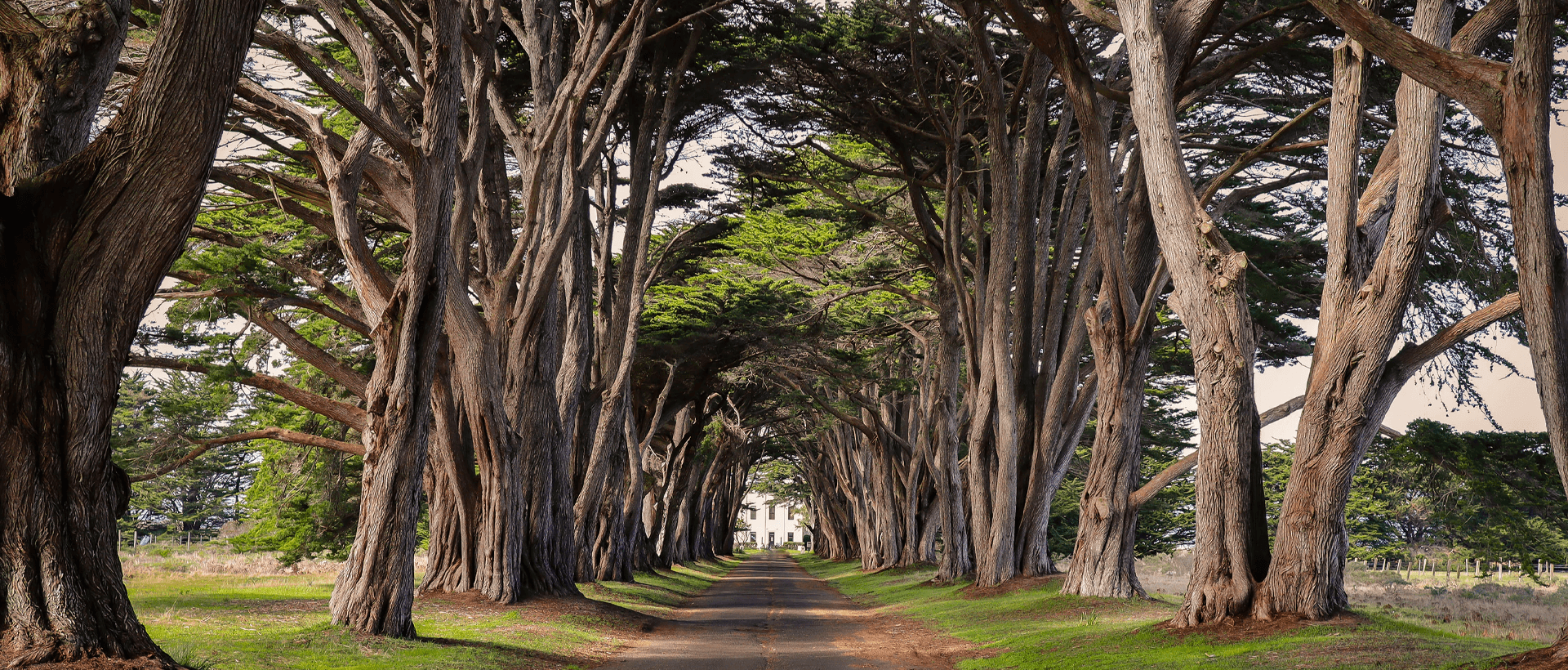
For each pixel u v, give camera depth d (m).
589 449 31.52
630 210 29.34
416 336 14.96
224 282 20.39
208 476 67.00
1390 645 11.38
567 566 24.22
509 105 26.27
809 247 33.53
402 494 14.82
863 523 56.25
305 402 22.41
